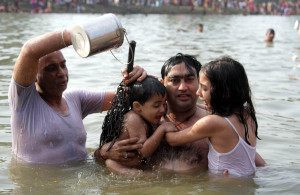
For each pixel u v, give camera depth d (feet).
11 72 26.96
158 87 12.41
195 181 11.80
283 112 20.31
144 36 54.49
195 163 12.89
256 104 21.53
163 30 66.18
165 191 11.09
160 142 13.28
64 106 13.65
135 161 12.84
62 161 13.26
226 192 11.03
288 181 11.83
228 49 43.01
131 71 12.71
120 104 12.92
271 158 14.25
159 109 12.55
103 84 24.09
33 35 50.49
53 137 13.05
